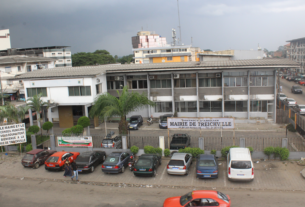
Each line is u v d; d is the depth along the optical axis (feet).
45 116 123.85
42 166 69.77
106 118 82.79
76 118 116.67
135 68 114.52
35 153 69.21
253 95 107.34
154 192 51.19
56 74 110.93
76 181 58.80
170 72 113.39
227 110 112.98
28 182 59.41
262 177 55.57
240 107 111.45
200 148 69.92
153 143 83.20
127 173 62.18
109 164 60.39
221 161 66.08
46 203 48.01
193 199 38.91
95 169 65.57
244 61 112.16
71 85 106.42
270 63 101.30
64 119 116.88
